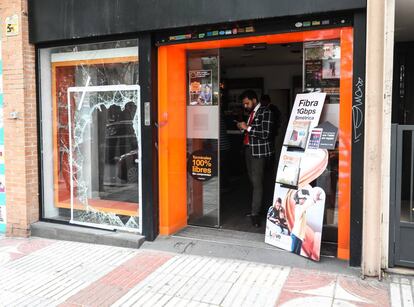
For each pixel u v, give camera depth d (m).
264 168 5.77
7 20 5.66
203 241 5.18
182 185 5.71
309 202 4.53
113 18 5.12
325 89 4.70
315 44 4.73
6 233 5.93
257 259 4.59
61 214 6.07
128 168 5.50
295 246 4.66
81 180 5.89
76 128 5.90
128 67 5.42
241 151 9.14
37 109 5.88
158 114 5.31
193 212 5.84
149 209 5.25
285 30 4.49
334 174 4.76
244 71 11.27
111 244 5.29
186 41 5.00
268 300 3.71
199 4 4.68
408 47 6.88
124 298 3.85
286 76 10.91
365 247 4.07
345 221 4.43
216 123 5.59
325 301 3.66
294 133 4.81
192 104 5.71
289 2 4.28
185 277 4.25
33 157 5.85
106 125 5.66
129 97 5.43
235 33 4.73
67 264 4.70
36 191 5.92
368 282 4.00
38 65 5.84
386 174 4.08
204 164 5.72
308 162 4.59
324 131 4.51
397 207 4.13
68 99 5.92
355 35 4.14
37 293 4.00
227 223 5.94
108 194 5.69
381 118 3.99
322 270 4.27
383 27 3.93
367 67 4.00
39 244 5.46
